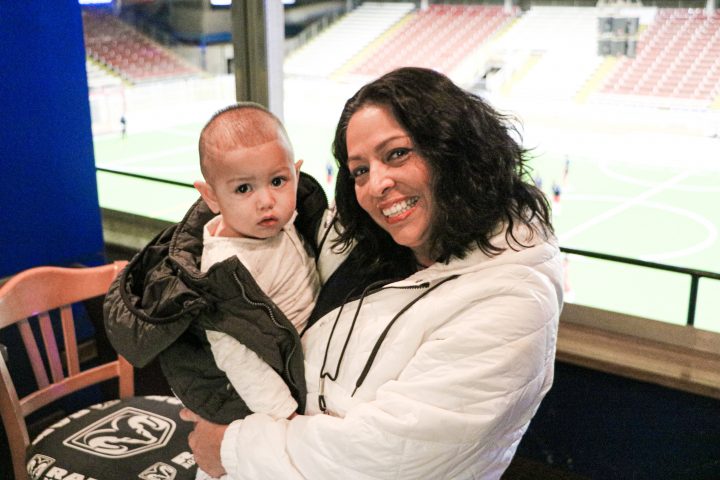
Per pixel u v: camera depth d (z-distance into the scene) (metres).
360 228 1.03
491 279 0.89
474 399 0.84
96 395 1.97
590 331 1.60
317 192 1.17
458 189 0.89
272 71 2.16
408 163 0.89
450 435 0.83
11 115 1.71
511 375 0.85
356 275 1.04
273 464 0.91
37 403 1.46
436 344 0.86
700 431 1.48
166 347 0.97
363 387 0.93
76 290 1.52
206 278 0.93
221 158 0.98
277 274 1.05
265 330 0.95
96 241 1.98
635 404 1.55
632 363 1.49
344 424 0.86
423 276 0.95
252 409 0.99
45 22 1.74
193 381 1.03
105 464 1.34
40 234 1.83
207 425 1.04
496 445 0.88
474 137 0.88
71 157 1.87
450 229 0.90
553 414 1.67
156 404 1.55
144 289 1.02
